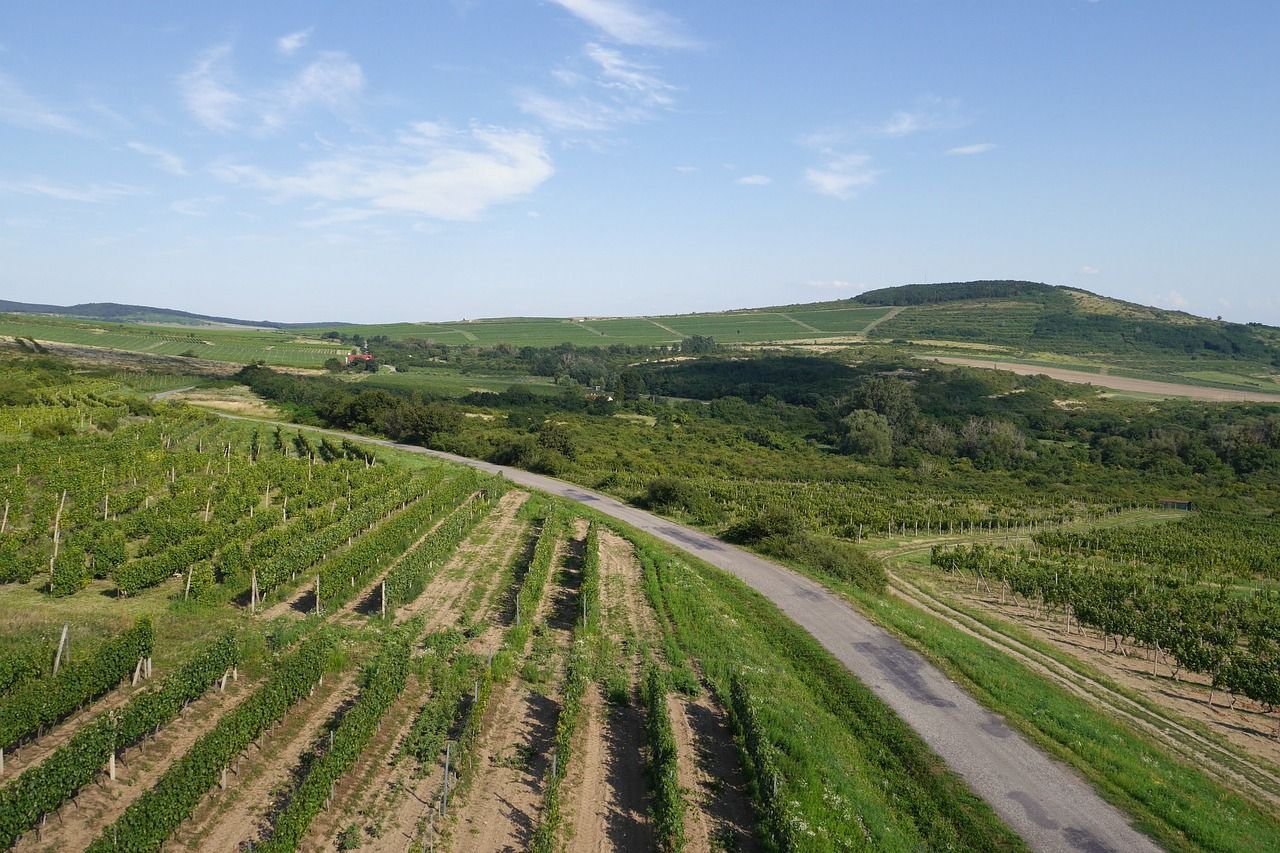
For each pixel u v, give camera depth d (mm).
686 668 30344
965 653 36688
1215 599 50594
